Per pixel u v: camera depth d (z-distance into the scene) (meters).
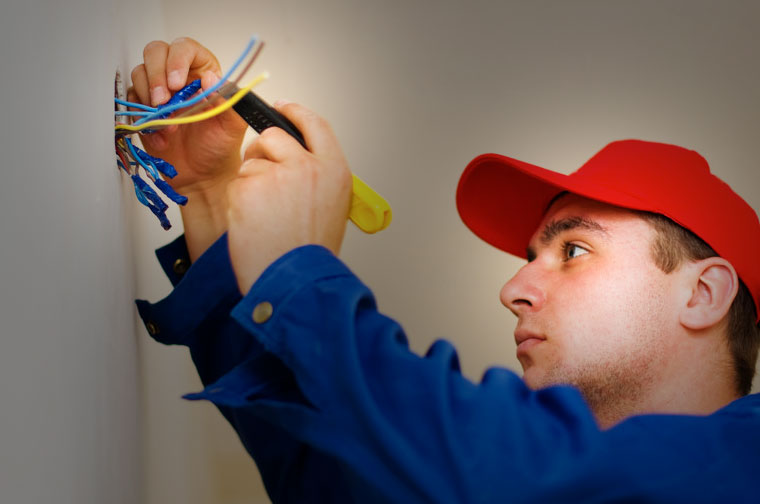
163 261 0.88
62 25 0.62
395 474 0.54
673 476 0.56
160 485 1.17
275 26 1.67
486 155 1.02
